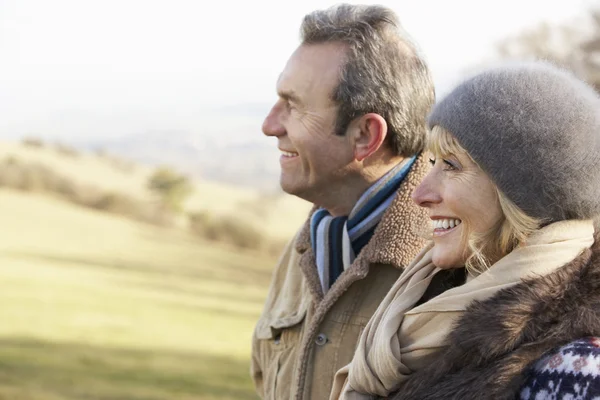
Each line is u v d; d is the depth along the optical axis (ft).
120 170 208.85
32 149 202.90
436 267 5.88
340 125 7.20
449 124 5.19
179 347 51.85
